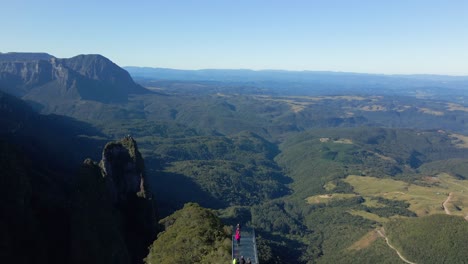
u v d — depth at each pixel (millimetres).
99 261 92875
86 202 98562
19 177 91250
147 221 130125
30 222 89625
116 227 103875
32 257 85125
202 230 88812
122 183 135375
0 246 78062
